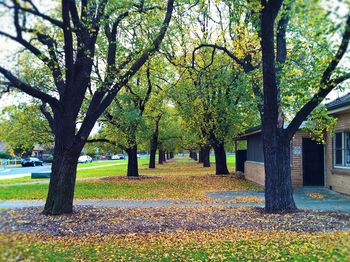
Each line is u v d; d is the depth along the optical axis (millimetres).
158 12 14102
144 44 13766
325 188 19750
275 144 12164
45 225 10727
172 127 41125
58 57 12070
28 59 12688
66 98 12125
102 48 14188
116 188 21953
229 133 26312
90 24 11609
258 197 17391
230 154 119250
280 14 11508
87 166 56781
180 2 14500
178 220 11398
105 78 12797
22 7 6820
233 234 9531
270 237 9117
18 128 25047
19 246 4676
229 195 18344
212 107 25156
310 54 12055
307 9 5656
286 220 10898
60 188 12562
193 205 15086
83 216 12102
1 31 8117
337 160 18531
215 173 32875
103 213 12734
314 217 11281
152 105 29344
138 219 11656
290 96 11406
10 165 64812
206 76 22344
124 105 25781
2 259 4348
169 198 17609
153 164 46188
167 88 26953
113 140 27891
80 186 23141
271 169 12250
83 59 12195
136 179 27562
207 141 29406
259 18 11828
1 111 13898
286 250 8000
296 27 11156
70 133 12484
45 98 11430
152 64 24109
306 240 8688
